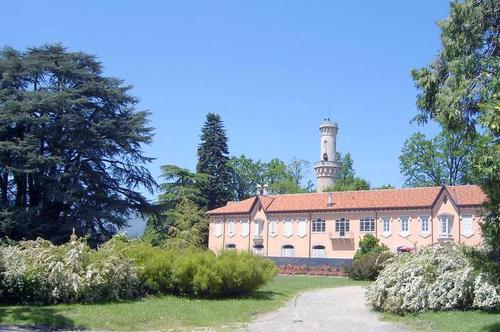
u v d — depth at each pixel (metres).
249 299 22.30
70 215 42.47
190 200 66.38
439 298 17.28
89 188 43.97
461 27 12.20
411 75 13.01
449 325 14.73
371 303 19.80
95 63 47.56
